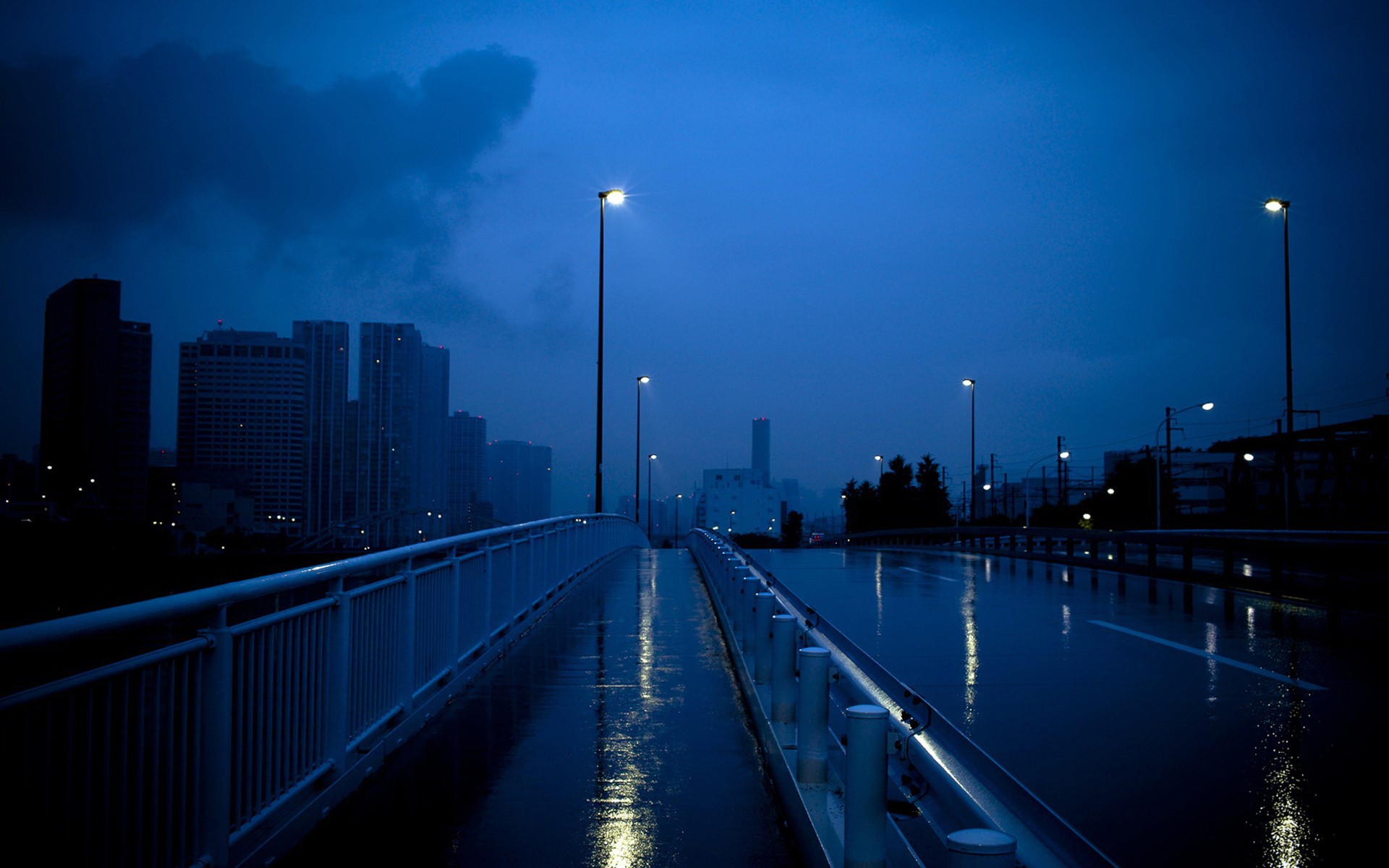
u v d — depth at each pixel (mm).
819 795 5168
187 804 4234
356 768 6352
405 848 5234
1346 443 57250
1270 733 7613
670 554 36094
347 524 50688
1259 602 16984
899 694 4156
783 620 6812
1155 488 79125
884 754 3844
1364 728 7766
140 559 26562
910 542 74312
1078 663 10859
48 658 4031
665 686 9719
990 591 19438
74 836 3592
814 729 5340
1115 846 5176
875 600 17672
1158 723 7973
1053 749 7156
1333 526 56750
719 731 7883
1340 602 16516
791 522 133375
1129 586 20500
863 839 3801
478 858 5102
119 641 4219
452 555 9469
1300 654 11352
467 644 10148
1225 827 5477
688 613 15617
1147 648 11867
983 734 7582
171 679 4148
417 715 7918
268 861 4949
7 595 25391
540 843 5336
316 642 5832
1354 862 4949
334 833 5480
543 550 15227
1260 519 67438
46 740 3432
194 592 4219
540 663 11031
